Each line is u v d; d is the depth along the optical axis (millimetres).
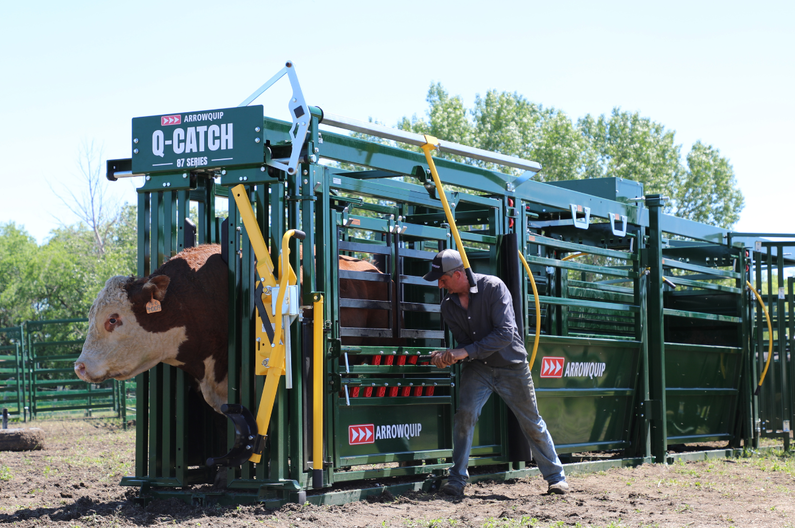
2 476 7844
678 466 8445
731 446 10305
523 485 6844
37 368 19375
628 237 8922
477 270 7465
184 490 5840
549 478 6254
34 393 17344
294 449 5602
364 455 6078
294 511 5328
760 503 5926
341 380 5855
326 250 5867
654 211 9047
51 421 16953
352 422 6020
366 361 6273
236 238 5836
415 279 6734
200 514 5270
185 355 5863
